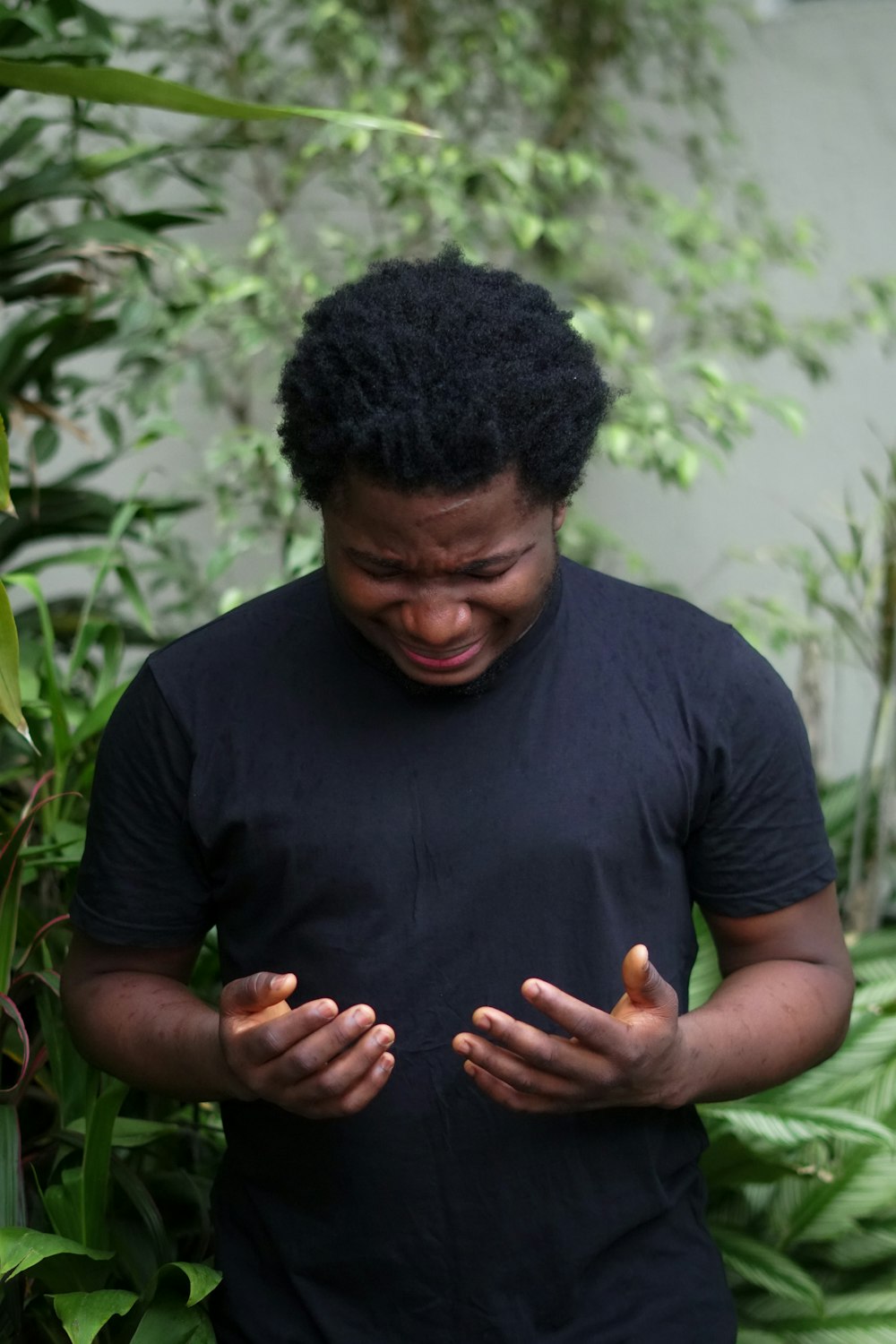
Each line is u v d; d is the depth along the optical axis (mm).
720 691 1052
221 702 1052
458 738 1021
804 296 3459
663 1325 1055
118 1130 1475
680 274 3283
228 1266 1118
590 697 1038
